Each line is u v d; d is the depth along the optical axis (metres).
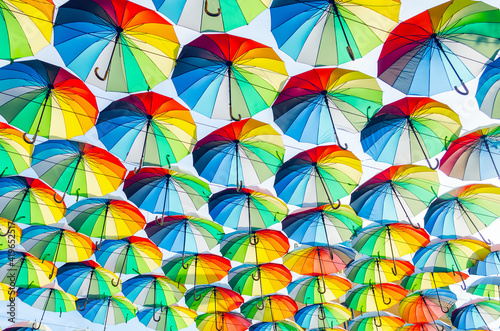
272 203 7.63
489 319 10.11
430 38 5.33
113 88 5.25
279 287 9.33
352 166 7.04
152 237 8.08
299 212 7.98
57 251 7.79
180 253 8.67
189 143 6.27
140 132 6.20
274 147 6.68
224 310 9.82
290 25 5.14
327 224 8.20
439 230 7.98
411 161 6.65
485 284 9.70
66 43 5.04
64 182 6.65
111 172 6.80
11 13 4.63
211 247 8.30
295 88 5.89
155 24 4.92
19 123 5.59
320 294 9.63
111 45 5.10
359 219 8.11
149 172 7.00
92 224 7.51
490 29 5.20
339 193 7.30
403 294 9.83
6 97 5.48
